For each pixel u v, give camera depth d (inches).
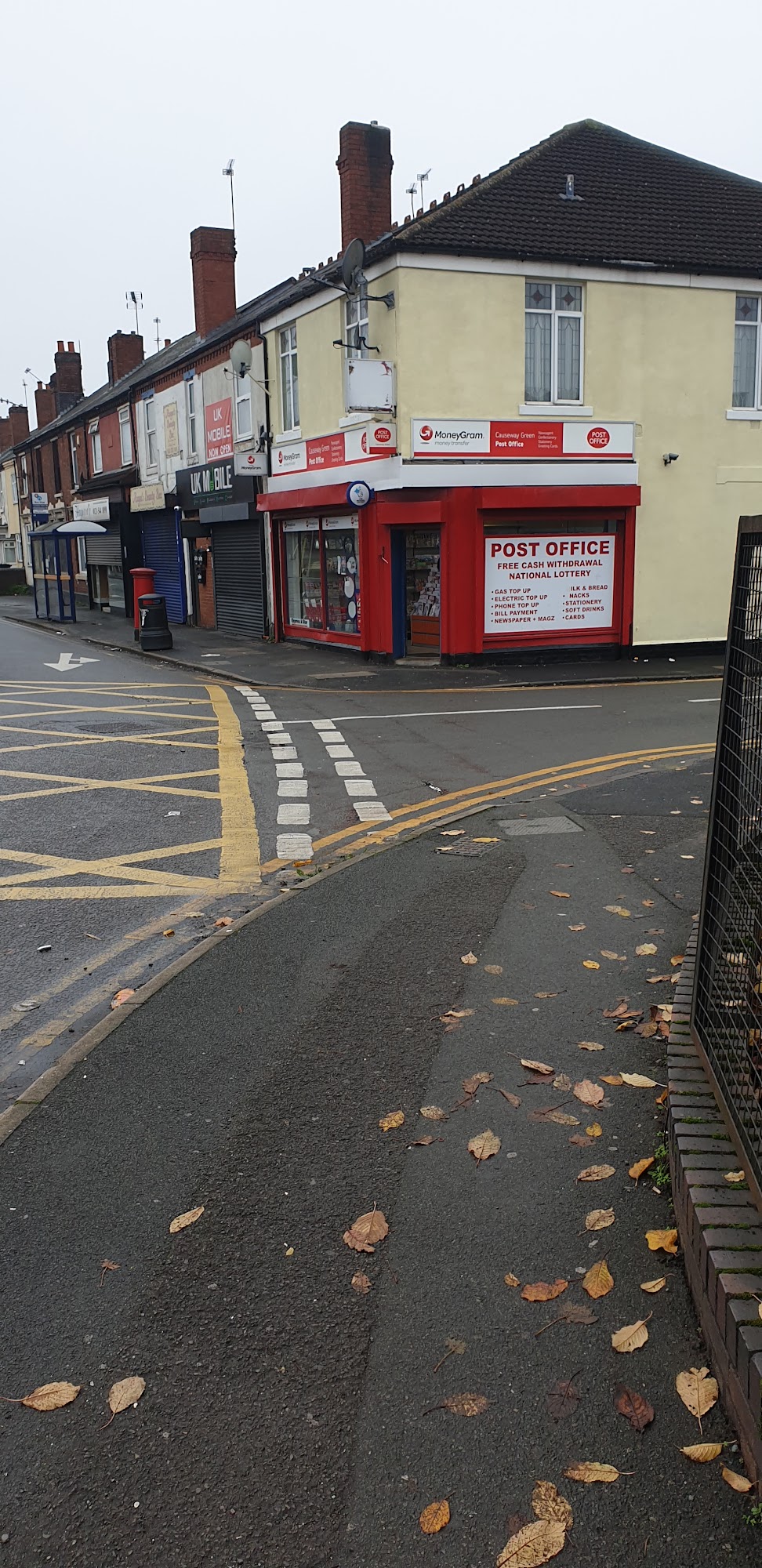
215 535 1062.4
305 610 898.1
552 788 382.9
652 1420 104.7
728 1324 103.4
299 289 804.0
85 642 1034.1
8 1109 169.8
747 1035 128.5
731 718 146.7
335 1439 104.7
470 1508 96.7
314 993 207.9
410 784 398.9
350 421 755.4
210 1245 134.0
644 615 767.7
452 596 719.7
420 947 230.1
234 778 411.8
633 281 724.7
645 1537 92.8
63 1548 94.4
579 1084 169.0
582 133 784.3
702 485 768.9
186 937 246.7
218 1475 101.2
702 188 787.4
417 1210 139.6
